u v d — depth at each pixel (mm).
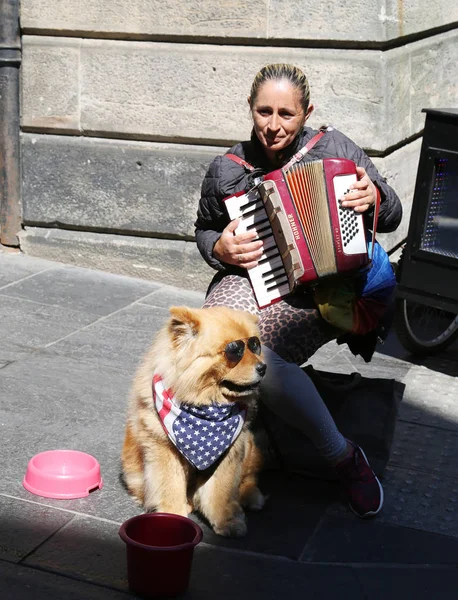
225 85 6195
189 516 3695
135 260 6742
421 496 4000
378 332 3943
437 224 5305
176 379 3293
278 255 3678
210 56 6164
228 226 3697
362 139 6027
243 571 3326
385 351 5832
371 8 5773
